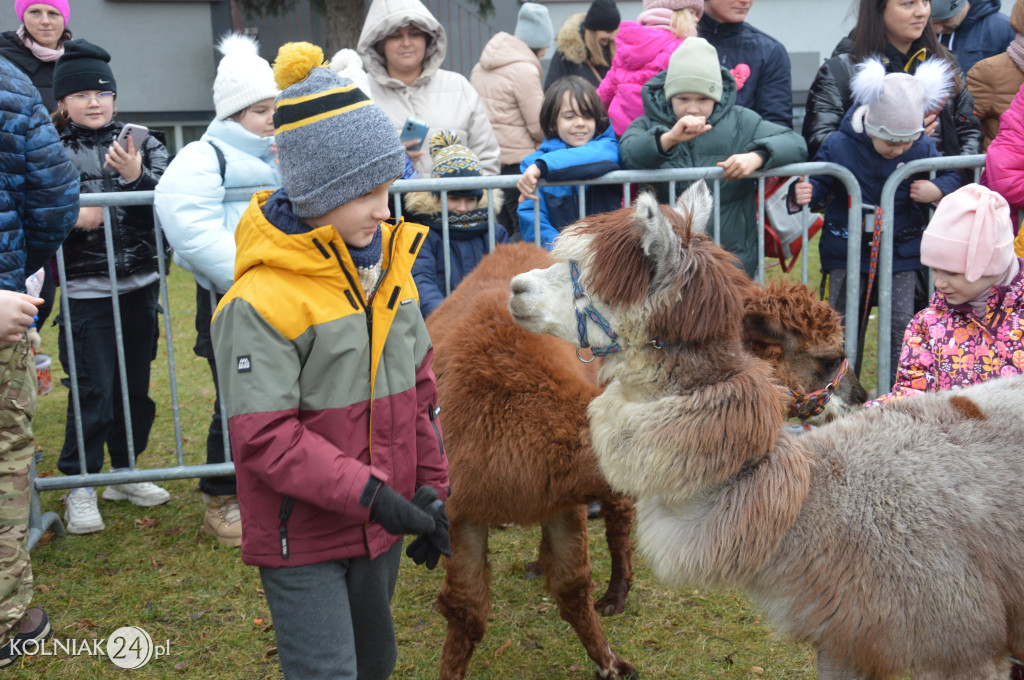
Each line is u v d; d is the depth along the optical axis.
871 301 4.78
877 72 4.10
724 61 5.04
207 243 3.68
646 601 3.62
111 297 4.16
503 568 3.96
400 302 2.17
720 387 2.16
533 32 7.22
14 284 2.80
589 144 4.32
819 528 2.18
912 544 2.11
